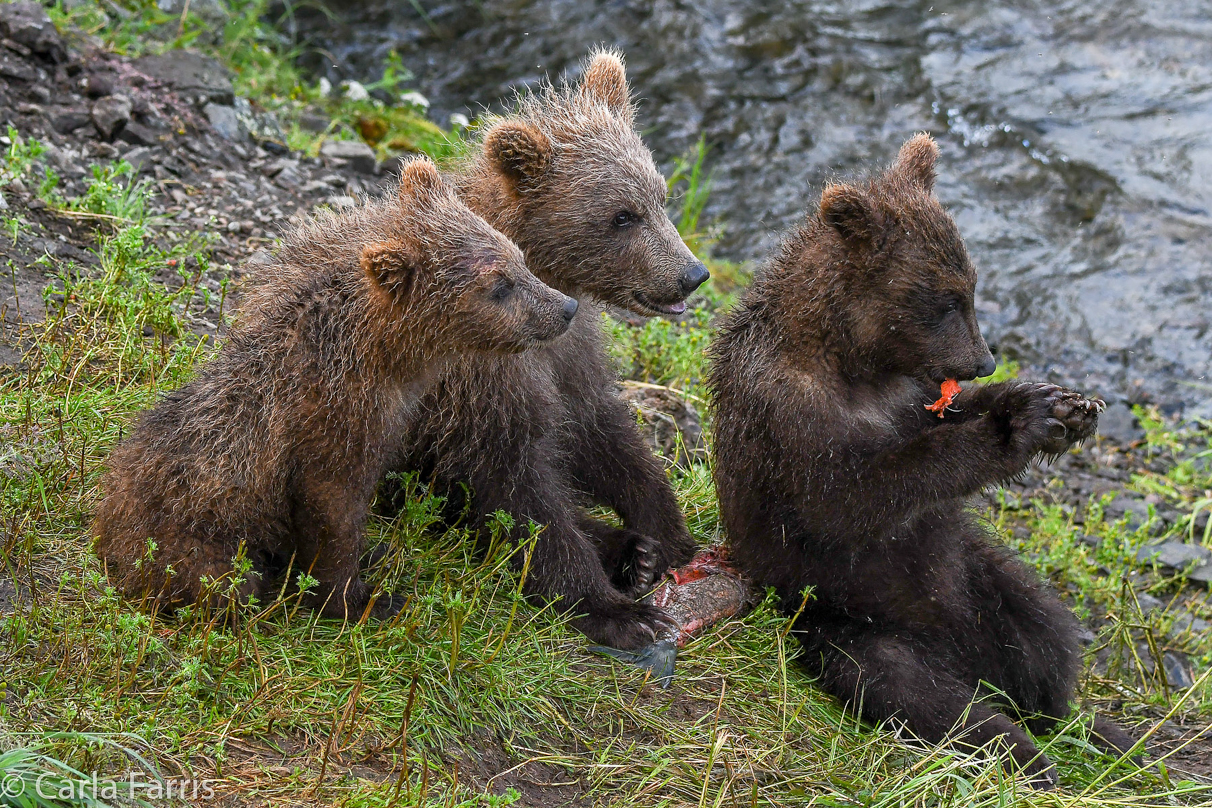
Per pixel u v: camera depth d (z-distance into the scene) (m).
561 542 10.46
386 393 9.34
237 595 8.99
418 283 9.16
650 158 11.36
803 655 10.69
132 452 9.20
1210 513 16.28
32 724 7.70
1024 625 10.98
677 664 10.11
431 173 9.67
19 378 11.01
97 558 9.27
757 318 10.72
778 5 26.77
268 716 8.26
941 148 23.44
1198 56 25.59
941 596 10.83
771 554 10.88
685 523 12.00
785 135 23.53
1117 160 23.16
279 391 9.08
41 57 16.20
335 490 9.20
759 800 8.88
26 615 8.60
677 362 15.15
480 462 10.47
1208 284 20.84
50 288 11.99
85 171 14.88
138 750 7.75
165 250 13.98
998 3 26.86
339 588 9.41
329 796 7.80
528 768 8.77
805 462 10.27
